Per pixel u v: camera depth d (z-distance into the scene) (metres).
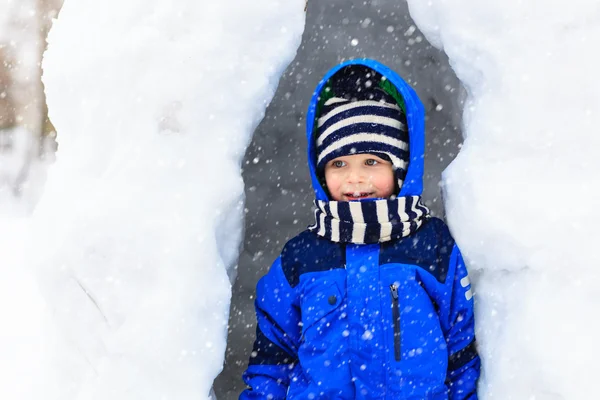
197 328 1.24
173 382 1.22
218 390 1.89
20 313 2.39
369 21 2.02
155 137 1.35
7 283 2.68
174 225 1.29
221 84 1.38
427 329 1.41
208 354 1.25
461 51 1.42
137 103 1.37
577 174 1.26
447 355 1.43
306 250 1.54
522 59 1.35
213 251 1.30
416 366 1.39
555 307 1.19
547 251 1.23
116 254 1.29
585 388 1.12
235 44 1.41
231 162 1.37
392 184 1.55
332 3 1.96
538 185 1.28
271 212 2.10
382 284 1.42
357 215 1.47
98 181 1.35
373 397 1.38
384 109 1.56
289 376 1.53
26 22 4.98
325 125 1.59
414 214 1.49
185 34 1.40
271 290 1.55
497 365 1.25
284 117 2.07
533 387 1.17
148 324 1.24
